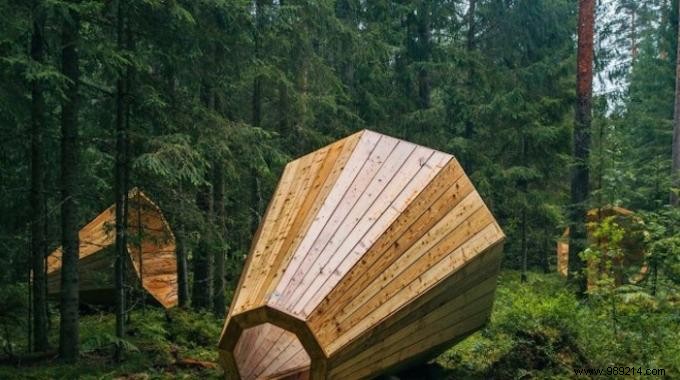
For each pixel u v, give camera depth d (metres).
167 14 7.72
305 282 4.86
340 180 5.62
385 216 5.18
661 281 9.30
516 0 19.44
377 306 4.89
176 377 7.18
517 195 17.19
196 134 8.47
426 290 5.15
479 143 18.48
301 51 12.51
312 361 4.66
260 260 5.43
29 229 8.16
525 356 7.08
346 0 16.88
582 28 13.19
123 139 7.74
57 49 7.73
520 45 19.59
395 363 5.49
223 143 8.54
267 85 12.49
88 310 11.77
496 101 17.17
